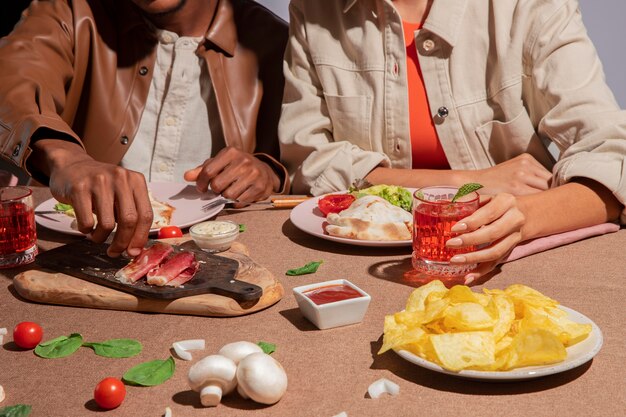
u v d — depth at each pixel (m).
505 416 1.07
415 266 1.62
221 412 1.10
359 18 2.46
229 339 1.34
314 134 2.52
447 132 2.40
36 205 2.19
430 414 1.08
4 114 2.11
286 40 2.86
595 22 4.08
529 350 1.12
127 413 1.11
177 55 2.73
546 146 2.52
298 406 1.11
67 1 2.70
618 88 4.12
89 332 1.39
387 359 1.24
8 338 1.38
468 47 2.36
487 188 2.21
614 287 1.52
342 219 1.83
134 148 2.76
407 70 2.42
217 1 2.82
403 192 2.03
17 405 1.11
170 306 1.46
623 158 1.92
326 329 1.37
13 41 2.52
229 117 2.75
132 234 1.59
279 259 1.75
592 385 1.14
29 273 1.60
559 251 1.74
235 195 2.18
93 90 2.69
